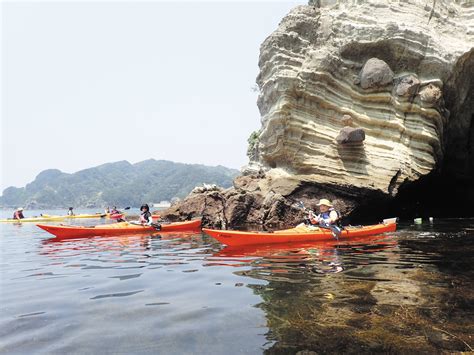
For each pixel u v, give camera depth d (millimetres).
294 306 3729
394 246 7898
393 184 14094
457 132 17125
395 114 14797
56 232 11977
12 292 4703
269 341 2881
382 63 14523
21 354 2748
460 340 2838
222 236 8297
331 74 14781
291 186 14531
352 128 13961
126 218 23609
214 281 4996
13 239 12016
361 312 3492
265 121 16766
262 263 6230
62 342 2965
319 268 5680
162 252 7969
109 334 3117
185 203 15930
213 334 3057
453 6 15805
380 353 2639
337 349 2711
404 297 3967
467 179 19125
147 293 4461
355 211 14219
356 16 15266
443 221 14812
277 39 15102
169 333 3107
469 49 14359
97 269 6191
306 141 14914
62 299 4281
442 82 14641
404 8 15289
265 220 14086
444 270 5352
